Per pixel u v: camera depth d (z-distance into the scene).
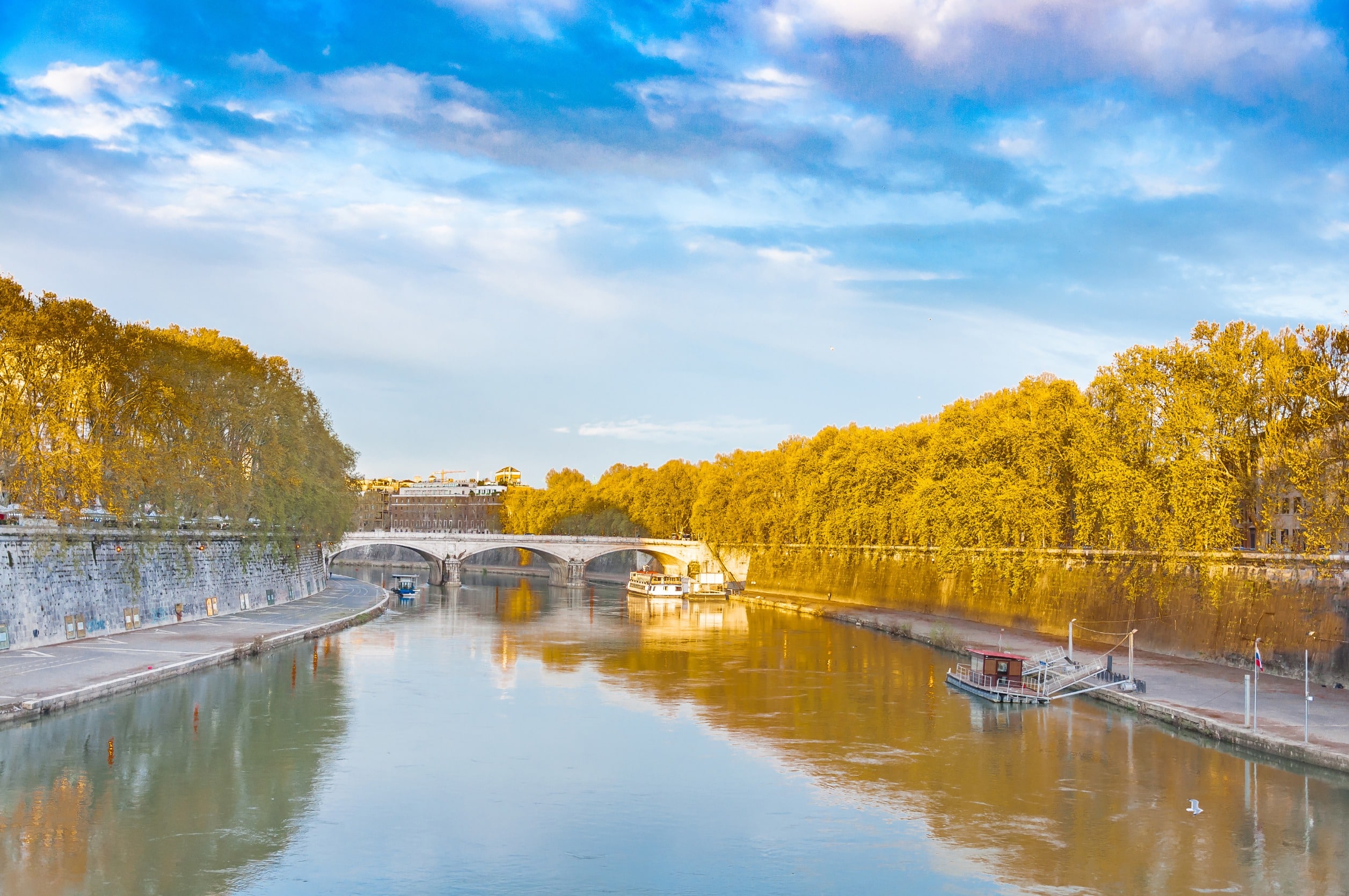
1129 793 57.62
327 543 174.62
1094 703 80.62
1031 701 80.56
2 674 73.38
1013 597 120.62
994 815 54.38
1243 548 92.25
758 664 101.69
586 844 50.00
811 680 91.75
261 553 134.38
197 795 55.41
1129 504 93.88
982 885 45.91
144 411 97.94
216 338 125.06
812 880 46.34
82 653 83.88
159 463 97.31
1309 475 80.56
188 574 106.88
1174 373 97.25
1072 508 112.69
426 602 173.62
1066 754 65.44
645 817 53.84
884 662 102.56
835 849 49.78
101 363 91.25
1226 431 92.38
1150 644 97.69
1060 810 55.06
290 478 129.00
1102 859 48.62
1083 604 108.00
